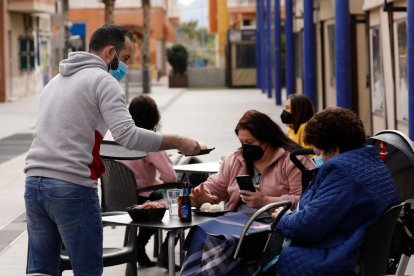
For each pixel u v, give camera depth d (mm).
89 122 6516
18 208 14242
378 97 20938
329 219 5984
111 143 8125
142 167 9727
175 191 7676
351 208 5992
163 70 91375
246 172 7953
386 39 19688
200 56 121312
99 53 6816
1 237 11859
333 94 28016
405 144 7027
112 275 9578
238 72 63312
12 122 33531
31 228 6707
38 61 57375
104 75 6566
